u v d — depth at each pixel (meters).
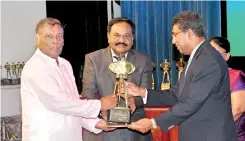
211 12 4.36
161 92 2.41
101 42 4.54
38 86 2.02
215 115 2.02
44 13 4.39
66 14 4.43
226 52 2.55
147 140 2.46
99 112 2.23
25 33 4.31
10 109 4.19
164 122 2.11
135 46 4.52
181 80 2.18
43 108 2.05
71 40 4.43
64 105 2.04
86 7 4.51
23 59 4.30
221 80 2.02
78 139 2.18
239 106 2.44
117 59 2.40
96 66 2.41
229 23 4.28
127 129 2.38
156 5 4.50
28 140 2.05
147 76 2.44
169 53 4.48
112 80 2.38
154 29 4.51
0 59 4.16
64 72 2.20
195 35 2.06
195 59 2.05
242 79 2.48
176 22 2.08
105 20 4.56
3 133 3.97
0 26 4.14
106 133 2.41
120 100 2.37
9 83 4.07
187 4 4.43
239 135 2.46
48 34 2.05
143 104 2.40
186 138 2.08
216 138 2.01
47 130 2.04
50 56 2.10
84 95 2.38
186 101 2.03
